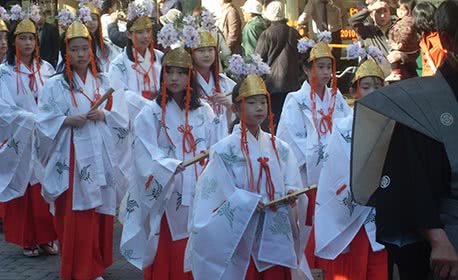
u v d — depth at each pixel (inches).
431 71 241.4
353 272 217.2
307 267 217.8
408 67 307.4
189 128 239.1
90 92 271.1
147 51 317.4
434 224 123.6
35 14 314.7
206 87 277.6
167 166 229.1
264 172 205.8
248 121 205.9
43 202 298.0
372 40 334.3
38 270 280.7
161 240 234.2
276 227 203.2
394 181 127.8
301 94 262.1
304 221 220.8
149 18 316.2
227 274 198.1
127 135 275.3
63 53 269.9
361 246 214.8
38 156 270.2
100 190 265.3
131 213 239.6
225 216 197.8
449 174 124.6
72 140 266.2
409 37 302.8
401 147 127.5
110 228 270.2
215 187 202.5
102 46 327.3
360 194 134.4
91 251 262.5
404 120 124.9
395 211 127.4
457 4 129.9
